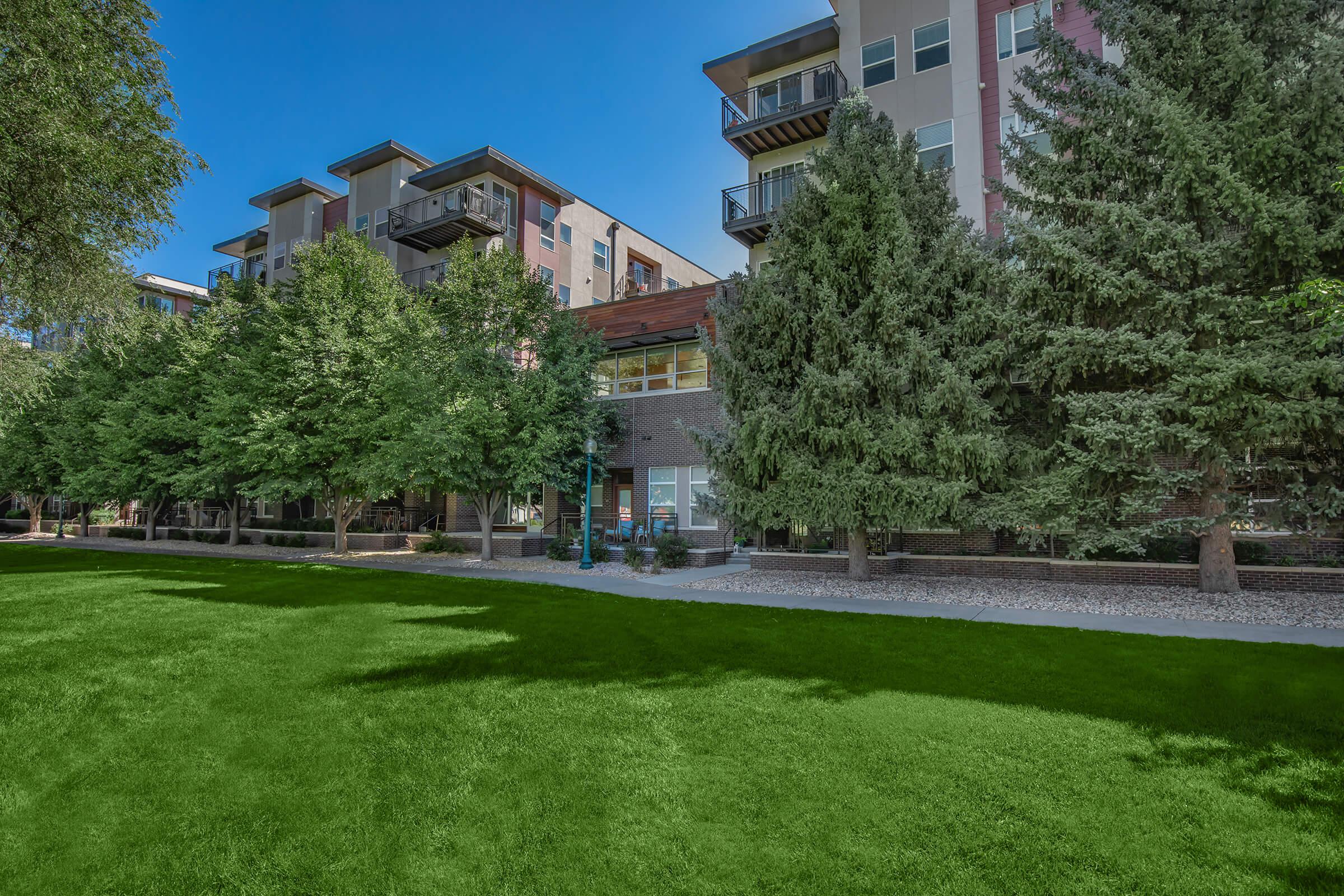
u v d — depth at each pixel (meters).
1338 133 9.58
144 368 25.16
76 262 12.21
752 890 3.22
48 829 3.86
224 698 5.96
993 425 12.12
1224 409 9.64
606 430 20.06
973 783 4.25
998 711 5.49
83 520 32.53
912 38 19.73
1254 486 11.20
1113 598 11.30
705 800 4.09
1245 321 9.91
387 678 6.56
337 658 7.30
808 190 13.59
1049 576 13.67
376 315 20.97
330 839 3.72
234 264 37.62
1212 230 10.63
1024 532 12.41
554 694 6.05
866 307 12.35
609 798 4.14
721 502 14.59
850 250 12.72
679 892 3.22
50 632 8.54
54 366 15.72
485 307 18.98
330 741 5.04
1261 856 3.42
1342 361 9.05
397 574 15.42
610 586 13.72
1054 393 11.82
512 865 3.46
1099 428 10.27
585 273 33.09
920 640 8.16
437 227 27.23
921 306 12.26
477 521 25.23
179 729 5.27
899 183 13.44
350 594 11.91
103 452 25.19
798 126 20.89
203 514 32.03
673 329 20.91
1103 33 12.23
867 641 8.08
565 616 9.80
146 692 6.14
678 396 21.20
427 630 8.74
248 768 4.59
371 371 19.86
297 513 29.44
